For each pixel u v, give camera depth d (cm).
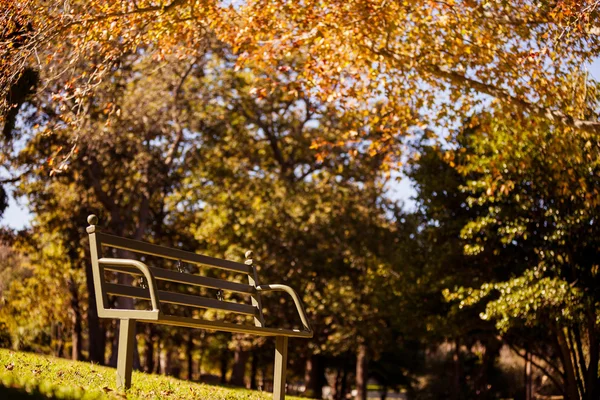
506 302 1658
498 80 1258
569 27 1153
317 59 1305
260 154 3403
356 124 1397
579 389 1878
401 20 1321
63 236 2778
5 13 1040
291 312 2814
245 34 1323
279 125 3294
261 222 2803
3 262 3244
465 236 1789
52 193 2695
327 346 2872
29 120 1972
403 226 2903
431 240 2062
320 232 2814
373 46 1288
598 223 1664
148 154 2519
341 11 1230
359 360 3253
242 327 541
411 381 4197
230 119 3091
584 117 1262
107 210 2844
